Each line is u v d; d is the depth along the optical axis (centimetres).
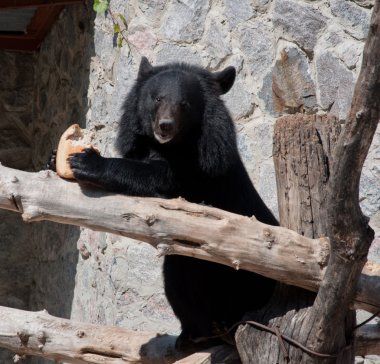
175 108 943
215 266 931
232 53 1410
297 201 848
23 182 761
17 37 2144
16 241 2208
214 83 1016
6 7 1766
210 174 952
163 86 970
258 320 820
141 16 1450
